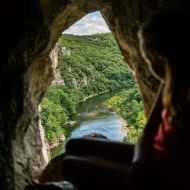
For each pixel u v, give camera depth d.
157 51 2.33
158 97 2.68
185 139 2.23
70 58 101.12
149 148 2.47
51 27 7.10
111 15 8.24
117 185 2.73
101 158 2.93
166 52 2.25
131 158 3.01
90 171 2.85
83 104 77.00
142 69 7.08
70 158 2.97
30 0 5.60
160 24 2.29
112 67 107.12
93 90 93.88
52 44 7.87
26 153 6.84
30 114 7.00
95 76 99.94
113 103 65.12
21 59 5.88
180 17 2.26
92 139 3.20
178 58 2.21
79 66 98.19
